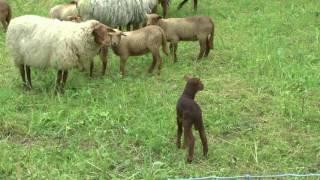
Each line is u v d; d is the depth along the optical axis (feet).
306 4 41.14
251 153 26.71
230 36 36.47
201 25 33.01
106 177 25.90
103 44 30.35
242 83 31.45
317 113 28.94
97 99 29.94
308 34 36.58
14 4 41.52
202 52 33.47
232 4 41.65
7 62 33.83
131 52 31.86
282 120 28.73
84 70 32.55
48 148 27.20
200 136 26.43
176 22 32.96
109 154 26.78
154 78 31.99
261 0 42.06
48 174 25.91
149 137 27.53
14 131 28.09
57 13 36.24
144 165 26.27
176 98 30.17
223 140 27.58
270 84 31.17
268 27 37.40
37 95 30.53
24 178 25.84
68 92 30.40
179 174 25.91
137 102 29.86
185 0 40.14
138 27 35.63
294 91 30.60
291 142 27.53
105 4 34.09
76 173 26.03
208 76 32.19
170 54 33.91
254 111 29.32
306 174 25.68
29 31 30.14
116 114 28.81
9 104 29.68
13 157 26.66
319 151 26.96
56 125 28.35
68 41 29.86
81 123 28.35
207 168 26.21
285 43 35.27
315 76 31.60
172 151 26.94
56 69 30.42
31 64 30.40
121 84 31.27
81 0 34.40
